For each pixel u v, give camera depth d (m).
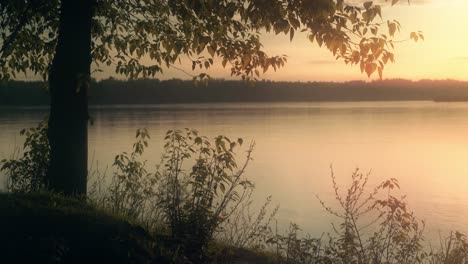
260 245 9.09
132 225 7.01
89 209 7.65
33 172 10.46
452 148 77.88
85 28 9.24
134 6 10.66
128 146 63.22
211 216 7.72
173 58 10.56
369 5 7.70
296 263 8.12
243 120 148.62
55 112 9.23
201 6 8.67
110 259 6.10
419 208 30.58
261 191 33.53
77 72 9.18
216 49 10.02
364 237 9.29
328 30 8.23
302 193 33.28
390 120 167.00
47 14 10.51
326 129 118.69
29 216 6.47
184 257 6.86
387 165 57.50
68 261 5.90
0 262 5.57
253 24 8.91
